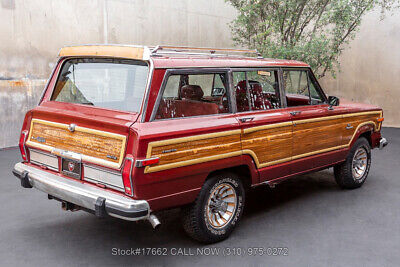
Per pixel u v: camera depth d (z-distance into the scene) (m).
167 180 3.43
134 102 3.44
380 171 7.12
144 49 3.40
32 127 4.08
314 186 6.20
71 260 3.65
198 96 3.89
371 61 11.74
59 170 3.82
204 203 3.83
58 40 8.80
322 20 9.27
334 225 4.61
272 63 4.61
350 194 5.80
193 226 3.85
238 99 4.18
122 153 3.25
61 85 4.11
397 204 5.38
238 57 4.38
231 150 3.97
